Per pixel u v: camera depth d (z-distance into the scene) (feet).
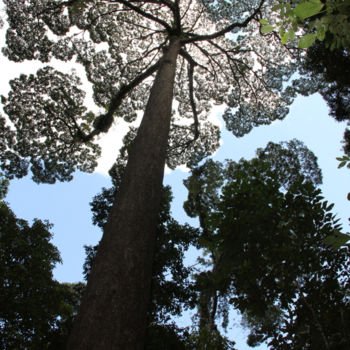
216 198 44.91
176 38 34.55
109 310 10.00
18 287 25.44
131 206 14.03
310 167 37.58
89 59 44.65
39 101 42.63
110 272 11.20
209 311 41.04
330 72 26.78
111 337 9.35
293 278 12.32
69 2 36.27
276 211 13.60
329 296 11.78
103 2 41.09
